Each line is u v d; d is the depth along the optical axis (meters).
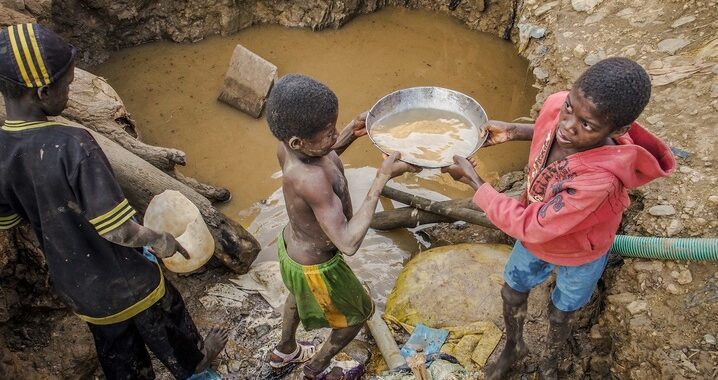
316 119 2.33
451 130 2.99
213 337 3.44
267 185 4.61
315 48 5.59
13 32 2.27
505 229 2.50
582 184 2.24
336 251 2.86
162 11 5.55
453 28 5.68
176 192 3.37
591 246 2.51
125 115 4.23
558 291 2.78
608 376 3.19
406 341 3.55
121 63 5.48
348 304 2.94
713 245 2.94
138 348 3.03
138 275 2.80
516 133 2.87
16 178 2.47
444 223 4.28
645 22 4.25
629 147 2.21
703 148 3.39
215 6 5.58
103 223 2.45
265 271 4.02
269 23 5.80
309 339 3.66
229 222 3.91
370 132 2.86
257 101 4.96
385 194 4.35
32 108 2.41
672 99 3.69
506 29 5.45
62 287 2.74
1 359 3.25
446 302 3.65
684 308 2.96
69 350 3.45
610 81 2.03
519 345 3.15
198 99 5.17
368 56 5.48
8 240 3.41
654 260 3.11
